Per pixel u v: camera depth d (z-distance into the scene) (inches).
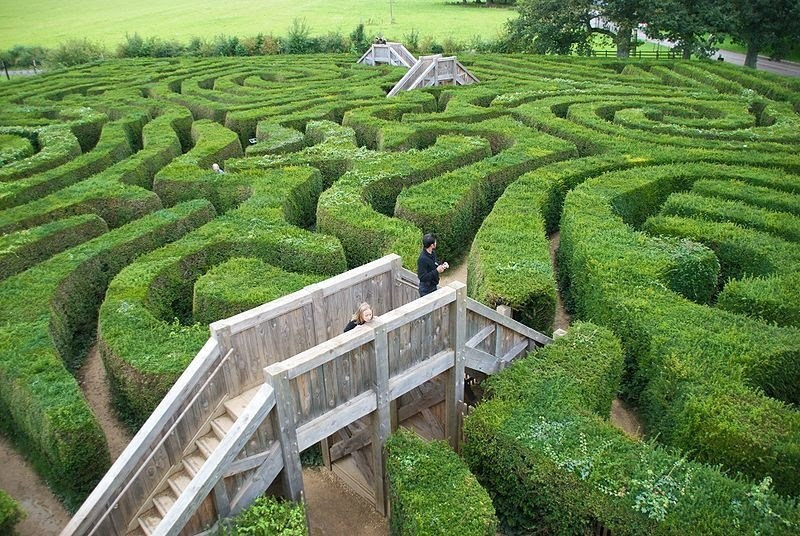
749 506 286.2
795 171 760.3
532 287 487.5
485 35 2556.6
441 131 956.6
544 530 344.2
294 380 327.6
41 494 424.8
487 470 362.6
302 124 1051.3
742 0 1560.0
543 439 342.0
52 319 506.9
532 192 694.5
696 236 588.1
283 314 379.9
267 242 597.0
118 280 538.0
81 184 765.3
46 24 3351.4
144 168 858.8
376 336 347.9
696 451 352.8
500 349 453.1
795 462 321.1
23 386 419.5
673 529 281.1
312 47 2095.2
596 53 2007.9
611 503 300.7
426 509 314.2
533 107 1044.5
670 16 1537.9
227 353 361.1
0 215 677.9
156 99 1314.0
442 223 655.1
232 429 314.3
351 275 415.5
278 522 319.3
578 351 418.6
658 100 1079.6
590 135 885.8
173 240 661.9
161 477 354.0
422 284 450.9
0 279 586.9
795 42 1678.2
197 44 2124.8
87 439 388.8
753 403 354.9
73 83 1503.4
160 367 424.5
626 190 680.4
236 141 962.7
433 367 393.4
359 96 1208.2
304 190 762.2
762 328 429.7
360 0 4042.8
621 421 453.4
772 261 531.2
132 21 3400.6
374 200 740.0
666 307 456.1
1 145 963.3
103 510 333.7
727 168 743.1
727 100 1091.9
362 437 426.3
